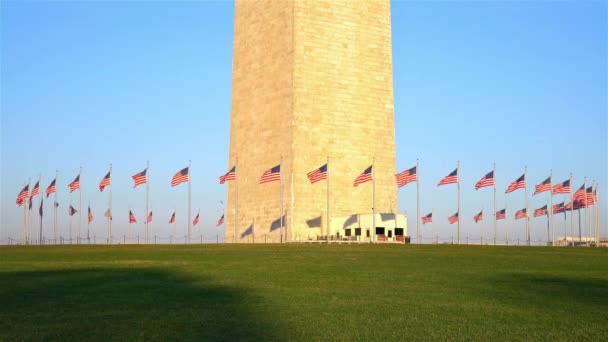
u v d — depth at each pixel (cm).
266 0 9262
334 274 3872
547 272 4050
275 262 4619
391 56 9288
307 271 4028
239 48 9762
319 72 8825
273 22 9106
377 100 9138
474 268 4266
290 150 8638
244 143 9506
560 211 8775
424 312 2569
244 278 3644
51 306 2689
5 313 2539
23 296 2952
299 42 8750
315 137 8725
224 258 4975
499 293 3094
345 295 2994
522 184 8100
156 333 2195
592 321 2406
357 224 8444
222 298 2886
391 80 9256
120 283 3394
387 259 4869
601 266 4441
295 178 8562
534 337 2153
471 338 2138
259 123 9231
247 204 9350
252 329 2250
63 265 4412
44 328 2270
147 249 6131
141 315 2486
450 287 3309
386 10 9338
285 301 2809
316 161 8706
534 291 3170
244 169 9469
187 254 5403
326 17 8944
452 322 2381
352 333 2200
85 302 2783
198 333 2194
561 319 2439
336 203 8756
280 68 8919
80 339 2119
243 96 9600
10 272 3953
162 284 3353
